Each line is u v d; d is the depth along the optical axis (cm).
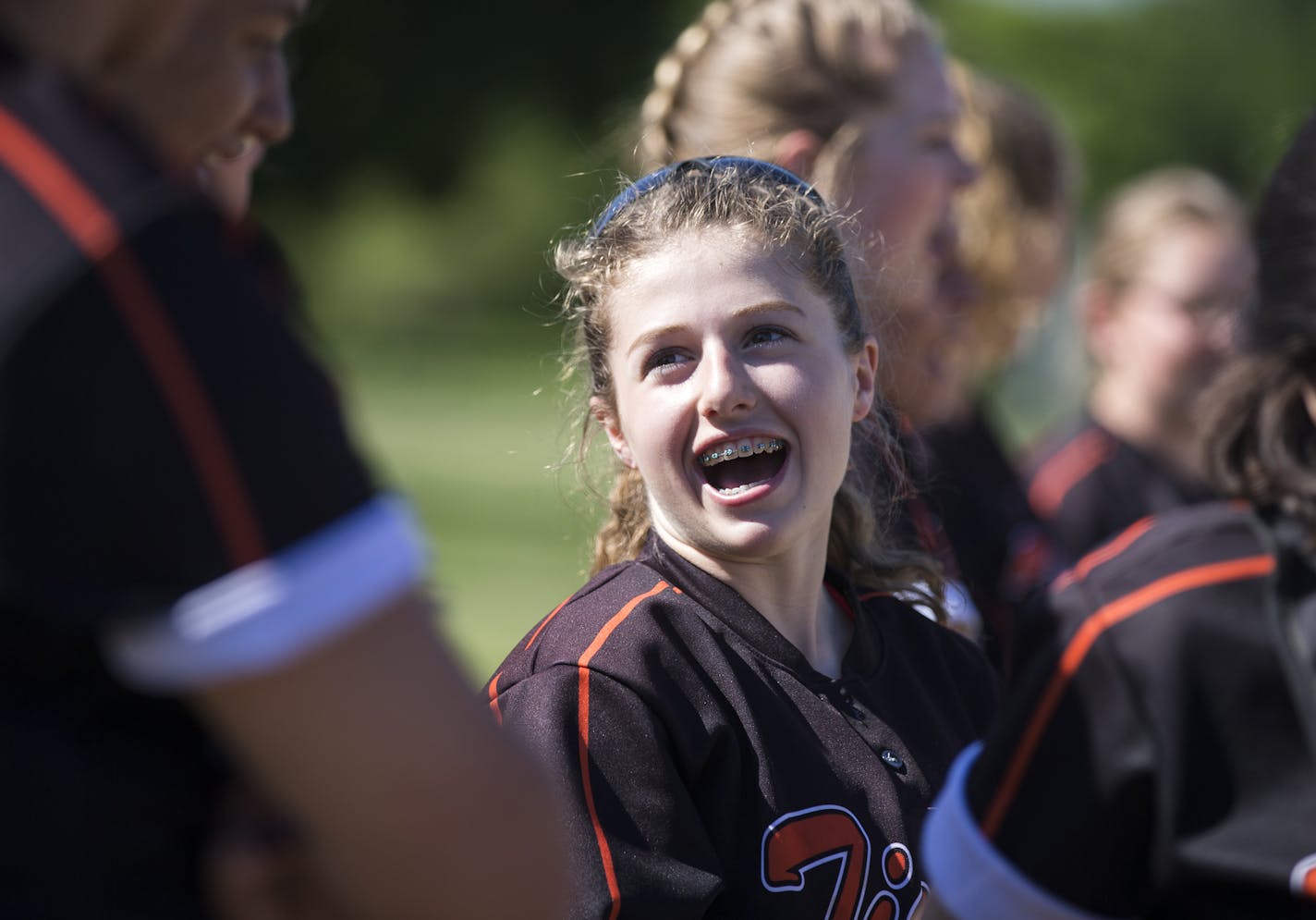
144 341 279
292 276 354
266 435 283
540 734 483
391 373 7088
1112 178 9062
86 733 290
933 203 823
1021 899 353
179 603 276
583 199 886
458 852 291
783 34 800
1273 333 383
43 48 307
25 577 277
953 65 1138
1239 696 341
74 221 284
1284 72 9612
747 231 553
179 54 316
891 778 527
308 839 294
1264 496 372
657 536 568
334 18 4022
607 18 4391
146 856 295
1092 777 346
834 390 554
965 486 945
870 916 501
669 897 462
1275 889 328
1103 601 361
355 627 285
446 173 4469
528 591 2641
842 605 595
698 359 542
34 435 276
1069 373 1720
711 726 503
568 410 651
